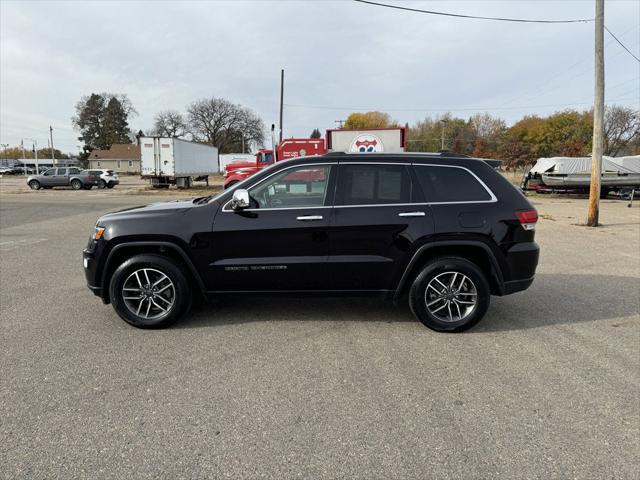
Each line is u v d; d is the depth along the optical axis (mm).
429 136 85250
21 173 83500
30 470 2371
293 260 4324
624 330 4480
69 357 3781
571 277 6664
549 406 3035
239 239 4324
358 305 5258
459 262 4309
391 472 2371
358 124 95875
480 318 4363
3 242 9609
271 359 3766
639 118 56188
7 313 4910
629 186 23000
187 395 3164
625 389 3271
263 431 2740
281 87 39125
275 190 4410
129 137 101188
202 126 80750
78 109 98875
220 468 2404
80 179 31797
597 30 12141
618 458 2486
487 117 86500
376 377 3449
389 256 4324
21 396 3129
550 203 20734
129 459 2473
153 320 4418
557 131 58750
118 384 3312
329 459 2477
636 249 8984
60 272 6844
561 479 2318
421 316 4383
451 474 2355
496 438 2672
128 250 4465
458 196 4375
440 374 3504
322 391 3229
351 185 4375
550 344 4113
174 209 4465
